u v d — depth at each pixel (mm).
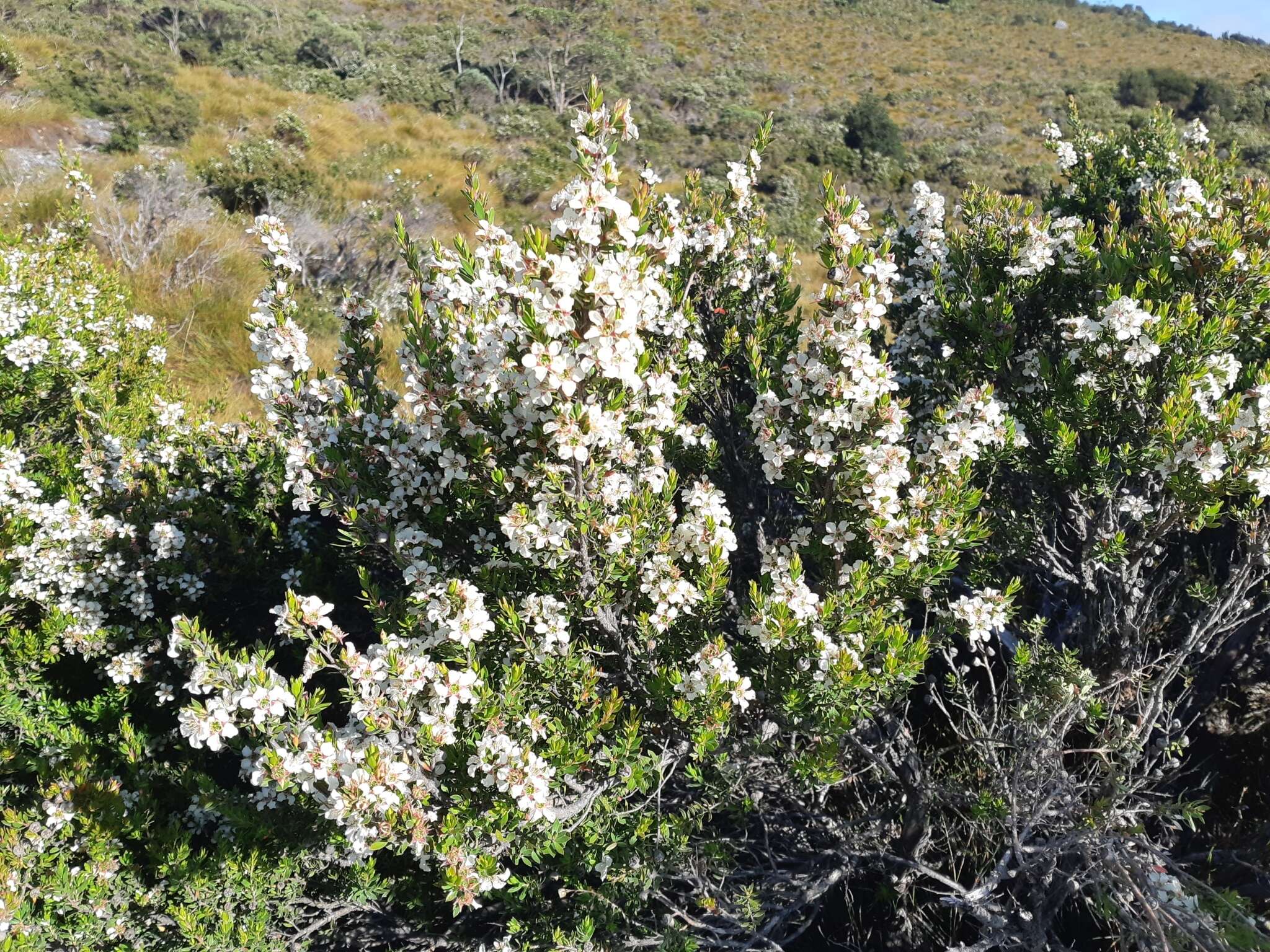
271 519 4234
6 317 4695
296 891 2914
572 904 2748
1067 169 5703
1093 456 3377
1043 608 4172
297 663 3854
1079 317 3742
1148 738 3152
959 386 3908
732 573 3854
